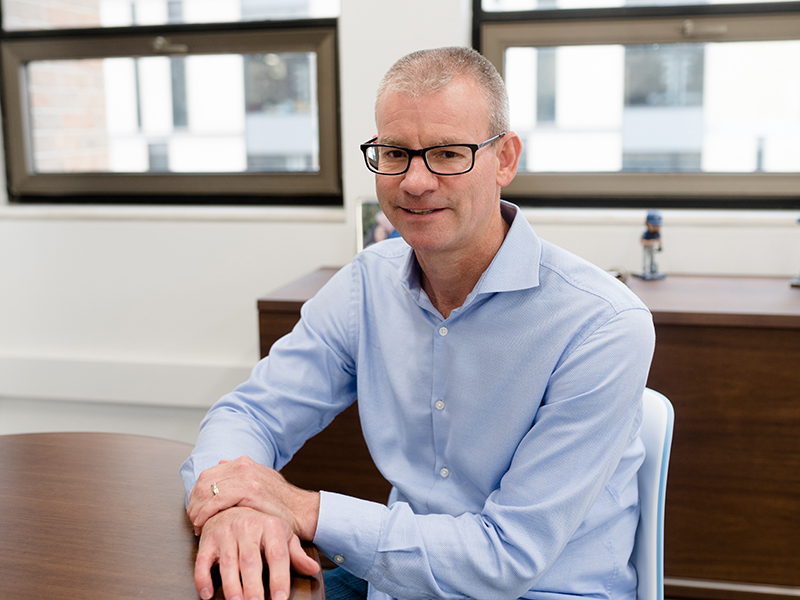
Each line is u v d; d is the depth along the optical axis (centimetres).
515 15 240
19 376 264
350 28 227
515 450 112
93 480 112
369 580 101
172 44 257
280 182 260
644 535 116
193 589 84
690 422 184
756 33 227
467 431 115
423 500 120
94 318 261
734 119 236
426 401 120
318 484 202
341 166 255
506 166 112
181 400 256
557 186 246
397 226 107
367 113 230
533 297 110
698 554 191
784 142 235
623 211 237
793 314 174
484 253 113
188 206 266
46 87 271
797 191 233
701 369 182
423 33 223
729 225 222
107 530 97
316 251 244
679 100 238
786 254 221
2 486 110
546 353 108
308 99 256
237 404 124
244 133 263
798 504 183
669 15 231
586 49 239
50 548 93
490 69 106
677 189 239
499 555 99
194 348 256
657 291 199
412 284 119
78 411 267
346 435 199
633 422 108
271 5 252
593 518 110
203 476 100
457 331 114
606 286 109
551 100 244
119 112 269
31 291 263
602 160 245
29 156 275
